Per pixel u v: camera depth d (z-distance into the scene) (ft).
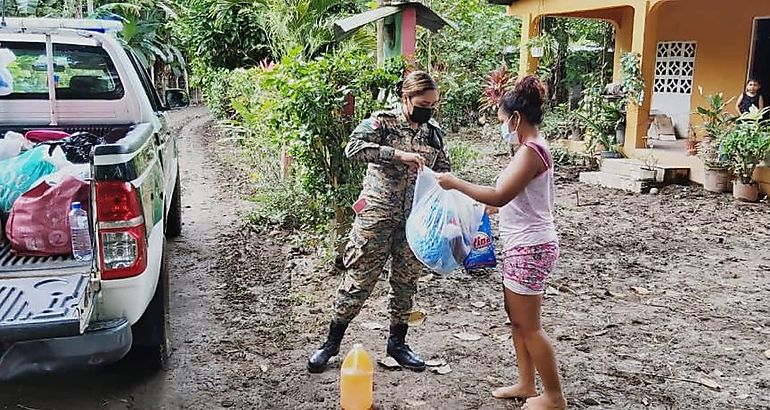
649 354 13.67
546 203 10.46
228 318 15.15
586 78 46.34
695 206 28.32
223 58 48.91
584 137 39.27
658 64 41.81
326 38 36.42
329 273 17.78
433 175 11.30
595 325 15.17
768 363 13.34
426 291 16.99
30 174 11.29
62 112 15.61
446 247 11.19
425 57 48.39
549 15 41.65
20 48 15.30
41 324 8.61
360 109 16.83
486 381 12.31
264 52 47.70
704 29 38.68
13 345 9.02
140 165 10.50
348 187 16.92
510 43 55.52
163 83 82.38
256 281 17.66
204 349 13.52
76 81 15.60
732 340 14.46
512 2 43.88
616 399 11.75
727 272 19.48
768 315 15.99
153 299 12.00
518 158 10.17
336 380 12.23
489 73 50.88
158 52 68.69
